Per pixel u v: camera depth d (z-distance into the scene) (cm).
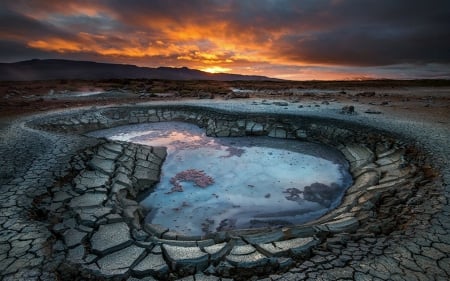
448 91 3319
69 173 718
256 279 343
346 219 513
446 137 979
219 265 377
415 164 765
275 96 2570
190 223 636
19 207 537
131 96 2506
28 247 418
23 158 786
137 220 579
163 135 1430
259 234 479
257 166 989
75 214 531
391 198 579
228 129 1418
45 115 1549
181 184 850
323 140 1245
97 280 360
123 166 858
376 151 975
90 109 1744
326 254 385
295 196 761
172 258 396
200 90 3119
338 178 882
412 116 1417
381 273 339
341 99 2289
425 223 455
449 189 573
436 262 358
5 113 1586
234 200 743
